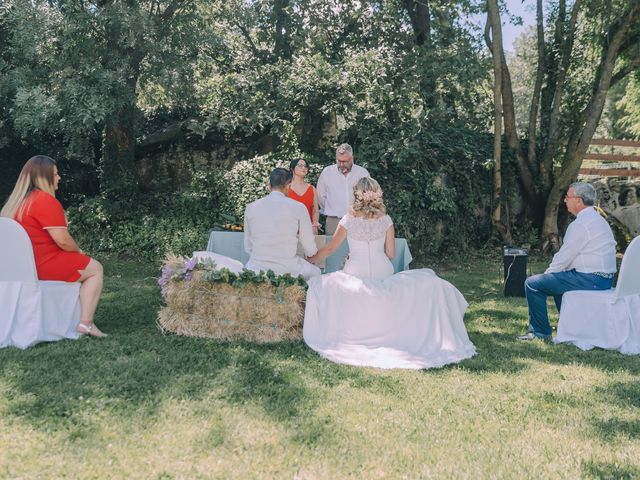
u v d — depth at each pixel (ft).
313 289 14.48
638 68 37.96
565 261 15.06
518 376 12.17
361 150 31.35
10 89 29.63
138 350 13.14
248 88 35.24
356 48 36.63
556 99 35.91
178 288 14.58
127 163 34.88
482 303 20.62
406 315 14.14
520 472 8.04
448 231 33.04
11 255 13.17
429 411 10.12
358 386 11.32
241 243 17.93
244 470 7.89
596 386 11.51
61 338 13.71
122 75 29.12
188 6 33.47
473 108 38.01
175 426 9.18
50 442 8.52
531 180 36.70
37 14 27.32
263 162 32.30
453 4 34.88
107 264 27.09
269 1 39.24
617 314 14.37
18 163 37.09
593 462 8.37
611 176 39.91
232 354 13.14
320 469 7.97
